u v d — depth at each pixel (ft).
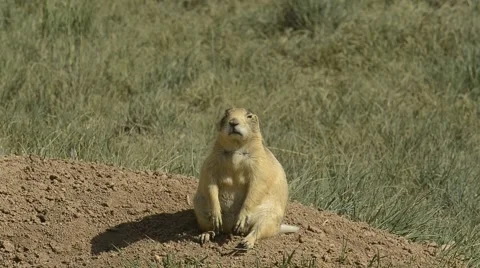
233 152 27.17
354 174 39.88
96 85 50.90
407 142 45.91
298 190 36.19
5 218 29.58
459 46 57.93
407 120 48.83
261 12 64.49
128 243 28.40
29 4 59.67
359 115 49.49
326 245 28.58
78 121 44.96
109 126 45.57
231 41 59.77
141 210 30.04
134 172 32.78
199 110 51.13
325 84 54.54
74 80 50.26
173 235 28.50
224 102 50.93
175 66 54.65
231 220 27.84
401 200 37.40
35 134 41.86
